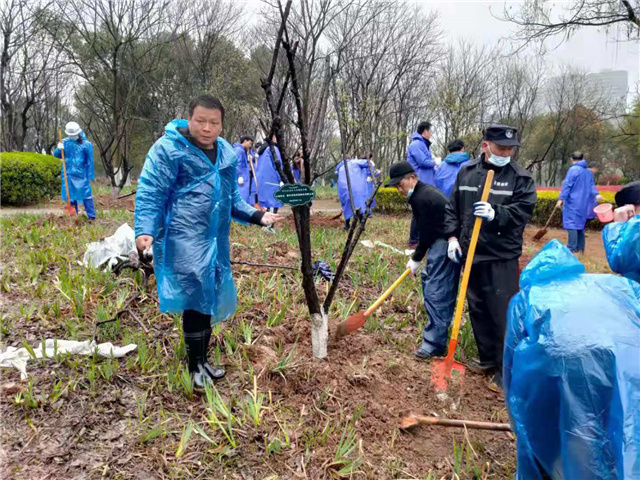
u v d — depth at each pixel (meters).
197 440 2.72
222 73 19.03
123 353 3.47
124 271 4.96
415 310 4.90
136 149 25.91
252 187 10.69
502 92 25.44
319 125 4.12
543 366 1.63
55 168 13.74
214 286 3.03
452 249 3.75
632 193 2.71
